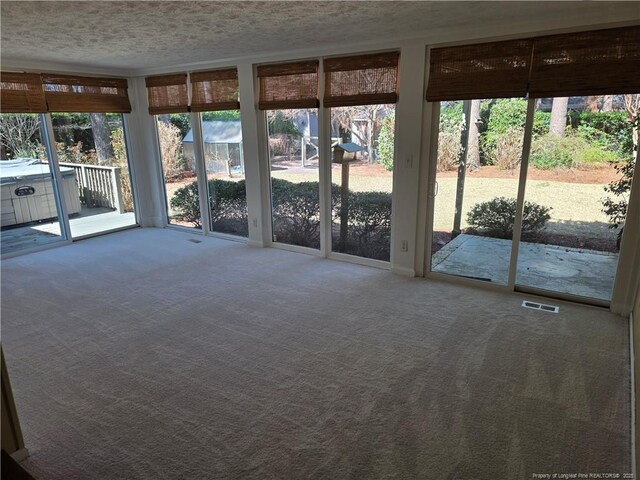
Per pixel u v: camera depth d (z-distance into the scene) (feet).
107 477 6.68
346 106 14.96
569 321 11.54
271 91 16.69
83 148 19.85
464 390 8.67
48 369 9.64
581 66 10.82
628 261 11.50
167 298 13.44
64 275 15.55
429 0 9.10
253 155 17.93
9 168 17.53
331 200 16.74
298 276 15.21
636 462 6.48
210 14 9.90
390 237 15.64
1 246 17.66
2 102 16.30
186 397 8.60
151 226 22.63
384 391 8.68
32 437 7.54
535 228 12.94
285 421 7.86
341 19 10.73
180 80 19.06
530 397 8.42
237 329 11.38
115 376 9.35
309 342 10.64
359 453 7.09
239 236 20.02
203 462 6.95
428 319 11.76
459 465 6.82
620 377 9.00
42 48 13.98
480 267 14.03
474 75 12.35
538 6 9.78
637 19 10.01
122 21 10.37
